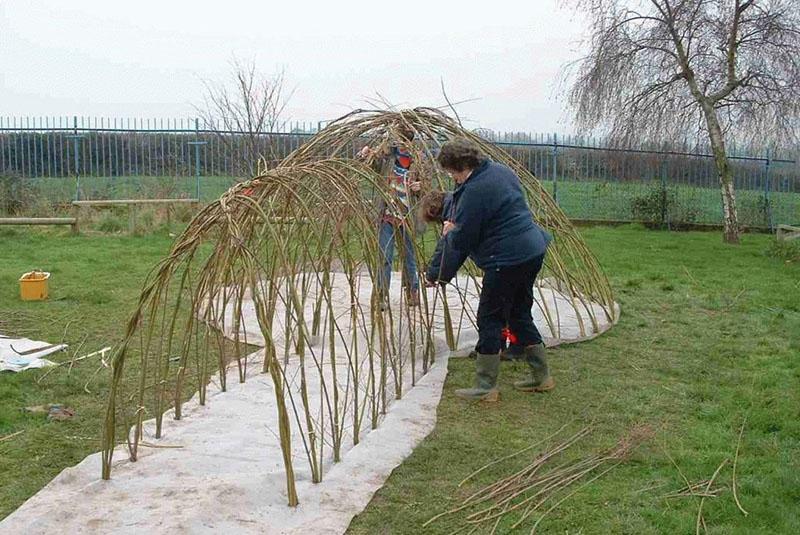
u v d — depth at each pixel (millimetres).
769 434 4418
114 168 16766
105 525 3178
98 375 5465
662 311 7656
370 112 6164
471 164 4789
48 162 16625
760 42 15047
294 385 5125
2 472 3916
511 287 4820
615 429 4523
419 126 6059
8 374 5426
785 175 19250
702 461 4012
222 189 16828
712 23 15109
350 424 4488
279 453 4074
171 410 4754
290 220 4863
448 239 4871
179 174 17000
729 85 15141
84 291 8414
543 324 6715
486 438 4371
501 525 3385
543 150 18438
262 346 6223
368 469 3875
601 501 3590
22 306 7758
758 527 3346
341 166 4898
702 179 18625
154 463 3895
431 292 7594
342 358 5734
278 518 3354
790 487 3689
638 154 18359
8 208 14914
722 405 4910
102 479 3682
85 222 14188
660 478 3826
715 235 16547
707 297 8312
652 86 15859
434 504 3570
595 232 16438
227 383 5250
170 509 3287
